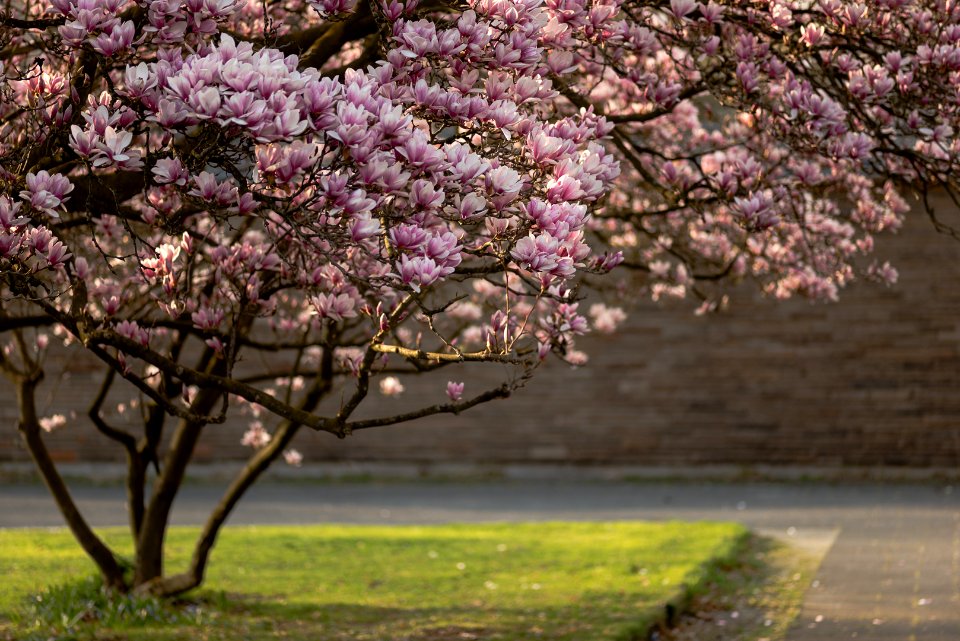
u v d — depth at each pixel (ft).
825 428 68.64
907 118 21.93
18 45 22.16
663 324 69.87
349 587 39.47
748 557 45.55
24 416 33.81
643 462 70.08
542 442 70.85
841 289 68.23
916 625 33.17
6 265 15.80
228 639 30.09
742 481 68.59
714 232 34.76
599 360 70.49
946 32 20.65
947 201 66.69
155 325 24.34
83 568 39.37
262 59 14.25
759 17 21.77
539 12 17.52
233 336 19.61
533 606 35.88
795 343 68.90
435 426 71.36
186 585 34.01
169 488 34.01
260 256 22.38
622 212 29.14
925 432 67.62
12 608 32.22
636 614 33.88
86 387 70.03
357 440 71.67
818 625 33.76
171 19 15.64
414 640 31.35
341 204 14.61
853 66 22.16
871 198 31.27
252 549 46.06
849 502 60.34
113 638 29.27
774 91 23.63
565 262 15.46
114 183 19.42
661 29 23.24
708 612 36.04
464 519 57.16
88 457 70.49
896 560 43.86
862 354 68.28
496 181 15.67
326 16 16.53
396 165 14.89
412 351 18.04
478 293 37.42
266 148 14.94
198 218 29.91
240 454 71.15
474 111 16.80
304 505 61.87
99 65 16.65
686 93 23.59
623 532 50.34
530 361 18.24
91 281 25.81
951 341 67.26
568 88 22.49
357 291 22.18
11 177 16.43
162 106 14.46
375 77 16.67
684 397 69.77
